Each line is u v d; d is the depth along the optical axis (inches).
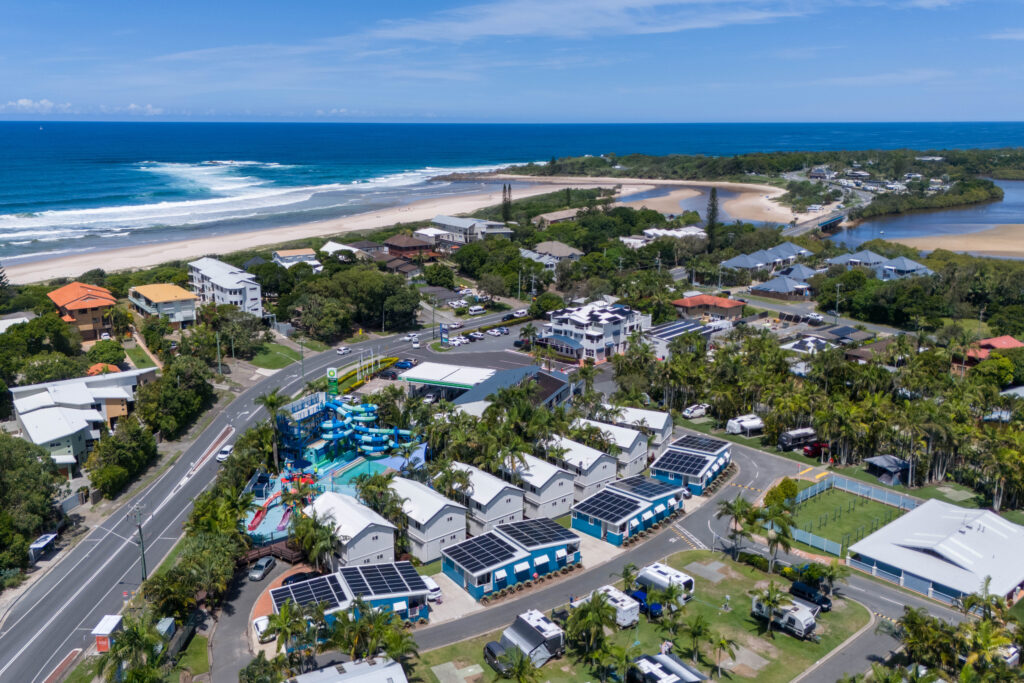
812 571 3324.3
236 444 4527.6
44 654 2915.8
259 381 6294.3
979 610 3149.6
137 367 6215.6
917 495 4436.5
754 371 5654.5
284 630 2662.4
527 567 3435.0
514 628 2982.3
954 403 5017.2
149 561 3609.7
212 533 3390.7
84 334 6894.7
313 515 3467.0
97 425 4872.0
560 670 2844.5
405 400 5310.0
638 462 4690.0
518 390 4849.9
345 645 2701.8
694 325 7839.6
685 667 2733.8
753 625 3139.8
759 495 4409.5
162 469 4672.7
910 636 2770.7
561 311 7475.4
